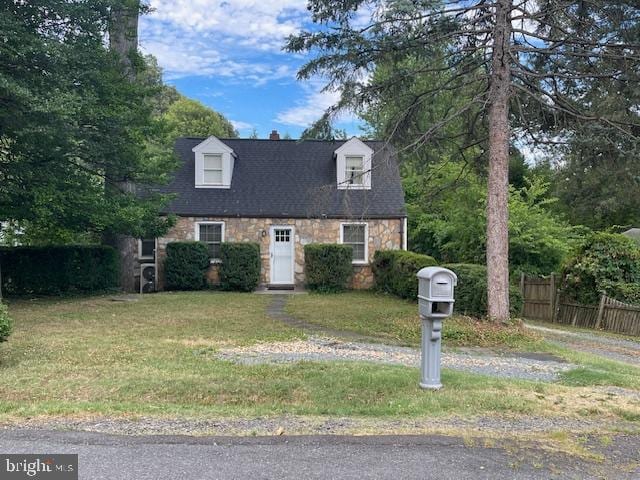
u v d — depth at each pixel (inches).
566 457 144.5
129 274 684.7
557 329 518.0
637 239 763.4
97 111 460.1
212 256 722.2
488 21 416.8
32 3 431.2
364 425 169.6
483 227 691.4
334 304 554.6
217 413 185.5
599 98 419.2
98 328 378.9
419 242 910.4
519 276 632.4
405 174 859.4
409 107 433.7
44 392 214.2
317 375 244.7
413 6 369.7
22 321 404.2
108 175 547.5
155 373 247.0
